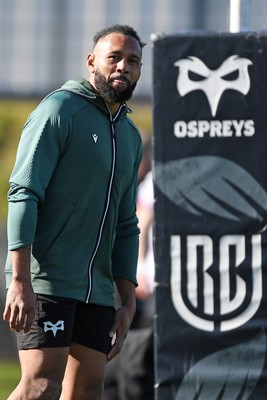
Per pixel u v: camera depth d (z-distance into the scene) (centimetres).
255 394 1836
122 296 1950
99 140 1812
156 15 5125
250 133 1831
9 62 5209
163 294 1848
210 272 1842
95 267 1850
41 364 1777
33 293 1722
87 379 1873
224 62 1831
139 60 1833
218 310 1842
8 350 4359
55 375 1784
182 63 1836
